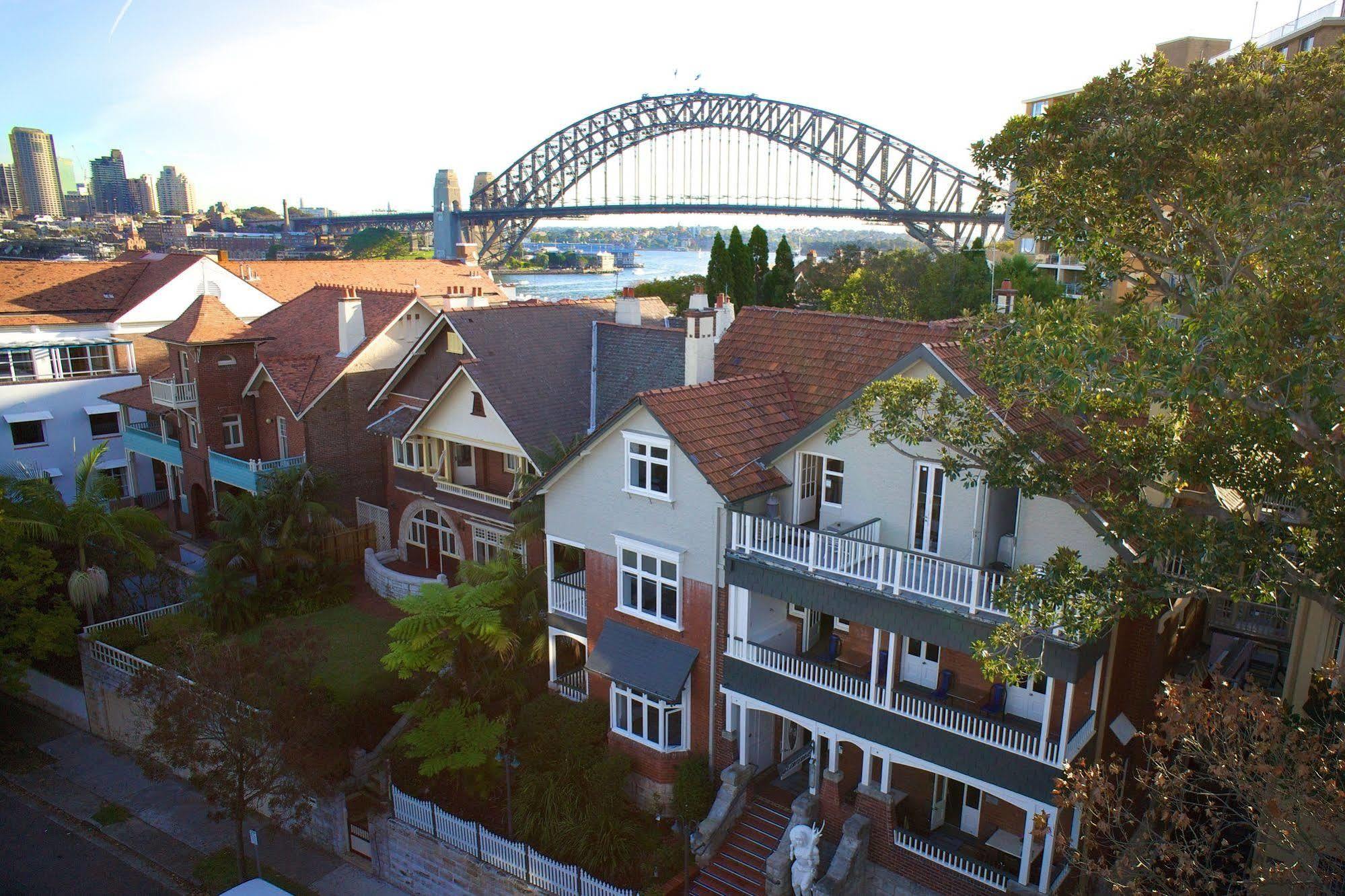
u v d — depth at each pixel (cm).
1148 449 1714
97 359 5306
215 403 4350
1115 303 2172
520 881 2250
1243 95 1766
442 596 2639
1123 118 1952
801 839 2020
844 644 2328
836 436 2044
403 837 2472
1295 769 1547
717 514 2238
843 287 6694
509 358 3347
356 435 4188
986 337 1962
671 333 3369
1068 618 1588
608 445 2452
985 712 2000
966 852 2070
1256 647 2802
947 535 2055
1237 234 1777
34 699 3509
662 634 2422
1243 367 1439
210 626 3456
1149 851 1630
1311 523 1530
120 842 2686
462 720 2517
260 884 2050
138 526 3666
